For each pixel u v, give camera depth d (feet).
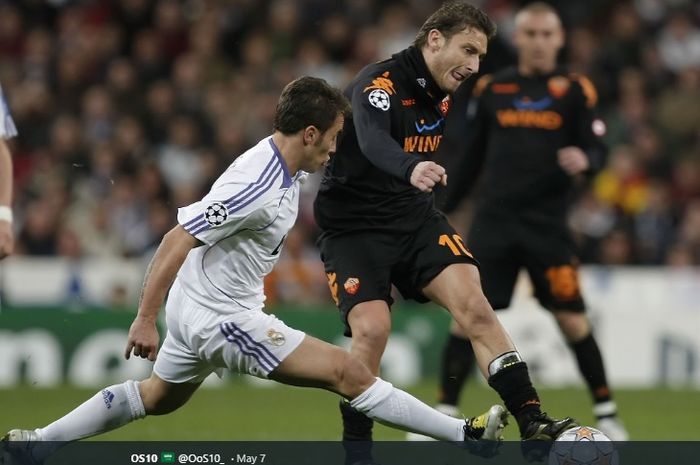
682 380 143.33
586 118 93.66
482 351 68.85
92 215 160.25
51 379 135.74
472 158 96.22
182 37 199.41
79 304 142.61
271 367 63.62
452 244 71.77
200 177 169.17
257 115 180.96
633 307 147.02
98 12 200.34
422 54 71.20
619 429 92.27
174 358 65.62
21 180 172.04
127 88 183.73
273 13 197.98
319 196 74.69
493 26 71.26
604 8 210.38
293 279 148.25
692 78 193.67
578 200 169.48
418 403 65.05
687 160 184.34
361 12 201.46
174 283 65.92
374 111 68.95
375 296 71.36
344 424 71.31
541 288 94.02
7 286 144.05
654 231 167.94
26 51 198.80
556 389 131.95
